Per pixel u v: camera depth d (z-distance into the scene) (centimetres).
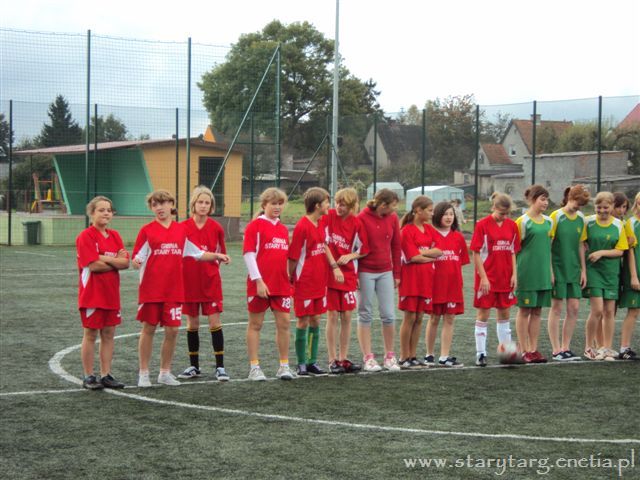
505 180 2431
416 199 884
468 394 749
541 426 636
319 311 834
